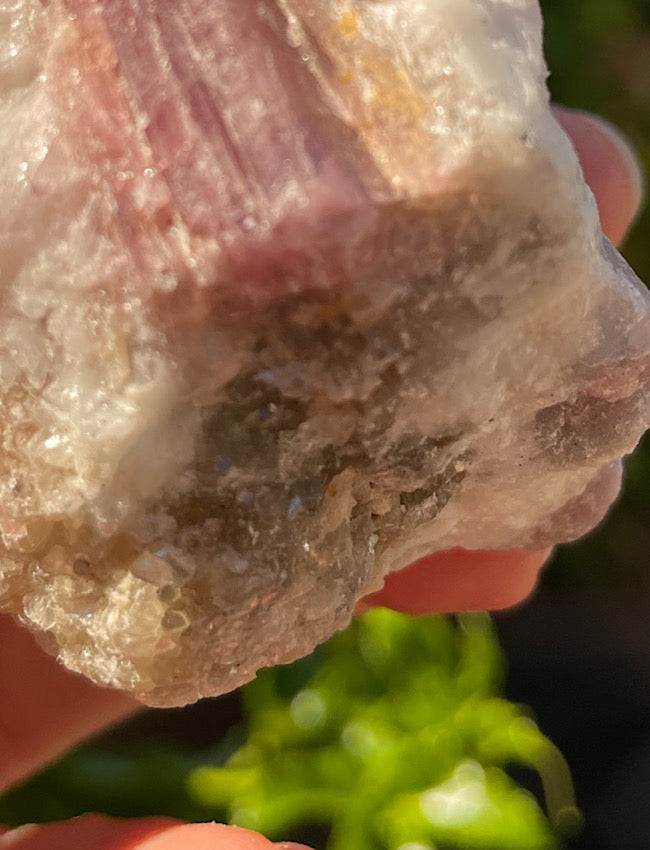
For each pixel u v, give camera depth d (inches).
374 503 6.2
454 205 5.5
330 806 11.1
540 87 5.9
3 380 5.9
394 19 5.7
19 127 5.9
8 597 6.3
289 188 5.4
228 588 5.9
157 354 5.7
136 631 6.0
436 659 12.1
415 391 5.8
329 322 5.6
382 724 11.6
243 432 5.8
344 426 5.9
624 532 18.6
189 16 5.7
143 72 5.7
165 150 5.6
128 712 8.8
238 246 5.4
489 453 6.4
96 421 5.8
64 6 5.9
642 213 17.7
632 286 6.2
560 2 17.7
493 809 10.9
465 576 7.9
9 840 7.2
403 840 10.8
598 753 15.6
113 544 6.0
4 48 5.9
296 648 6.3
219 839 6.6
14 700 8.3
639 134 18.4
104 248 5.7
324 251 5.4
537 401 6.2
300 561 6.0
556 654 17.2
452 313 5.7
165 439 5.8
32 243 5.8
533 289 5.7
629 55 18.5
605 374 6.2
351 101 5.6
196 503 5.9
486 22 5.8
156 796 10.9
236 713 14.8
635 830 14.3
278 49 5.6
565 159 5.7
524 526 6.9
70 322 5.8
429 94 5.6
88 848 6.9
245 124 5.5
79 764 10.9
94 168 5.7
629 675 16.8
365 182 5.5
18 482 6.0
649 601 18.2
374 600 8.1
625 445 6.5
